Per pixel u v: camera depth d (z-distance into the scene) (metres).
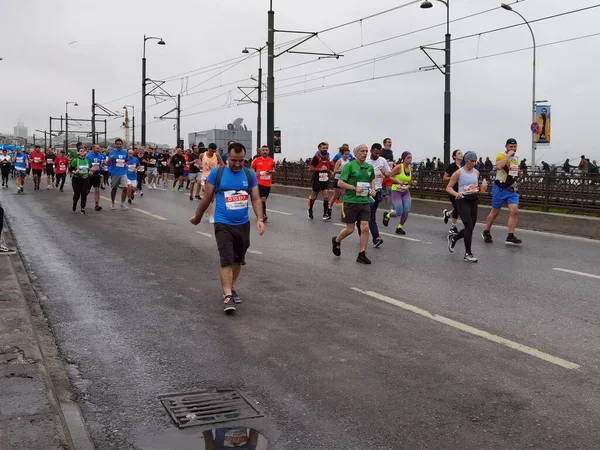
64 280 8.19
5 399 3.89
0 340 4.98
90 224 13.86
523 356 5.37
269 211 18.22
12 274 7.56
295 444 3.78
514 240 12.20
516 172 12.06
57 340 5.75
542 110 33.12
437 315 6.66
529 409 4.29
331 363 5.18
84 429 3.97
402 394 4.54
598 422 4.08
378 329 6.14
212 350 5.50
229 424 4.05
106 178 28.97
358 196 9.70
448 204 17.39
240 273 8.79
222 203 6.82
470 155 9.99
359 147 9.64
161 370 5.02
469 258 10.04
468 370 5.03
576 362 5.23
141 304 7.04
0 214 9.55
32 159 25.58
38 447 3.30
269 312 6.75
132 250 10.54
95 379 4.83
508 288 8.04
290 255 10.37
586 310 6.96
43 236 11.91
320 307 6.97
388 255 10.55
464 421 4.10
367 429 3.98
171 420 4.12
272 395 4.53
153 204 19.22
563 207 15.31
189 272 8.80
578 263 10.03
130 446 3.76
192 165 21.22
